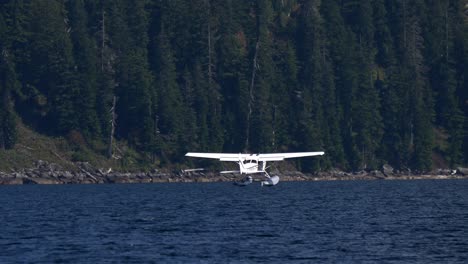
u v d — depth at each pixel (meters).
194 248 156.62
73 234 177.75
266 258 146.00
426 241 166.50
